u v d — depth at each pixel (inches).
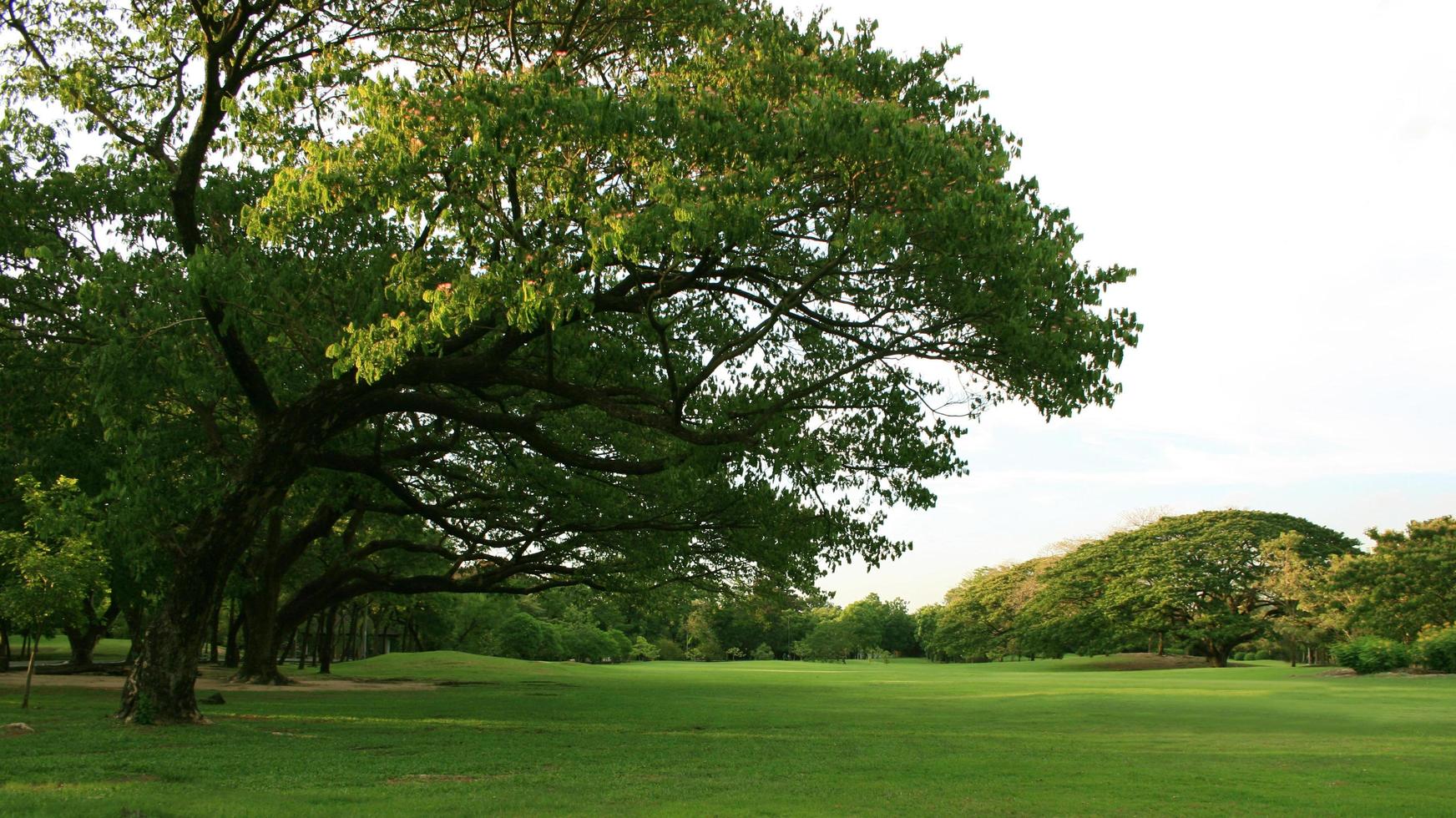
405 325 484.4
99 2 658.8
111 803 316.2
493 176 483.8
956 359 552.4
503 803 337.1
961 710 964.0
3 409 810.2
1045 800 365.7
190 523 695.1
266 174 797.2
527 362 692.1
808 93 497.4
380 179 479.2
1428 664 1758.1
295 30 633.6
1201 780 426.9
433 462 942.4
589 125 457.7
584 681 1471.5
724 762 479.8
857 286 556.4
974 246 479.5
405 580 1095.0
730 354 548.1
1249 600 2588.6
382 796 350.0
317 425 633.0
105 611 1322.6
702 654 3996.1
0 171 767.1
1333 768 479.8
